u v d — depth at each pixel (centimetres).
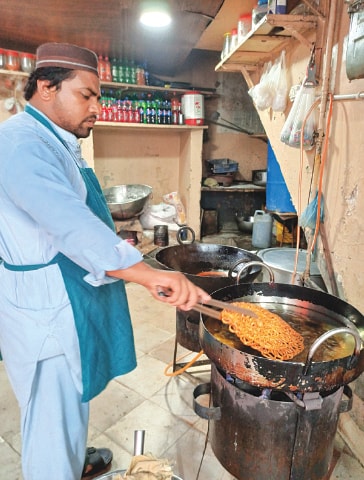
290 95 195
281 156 225
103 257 84
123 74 385
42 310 106
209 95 473
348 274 158
